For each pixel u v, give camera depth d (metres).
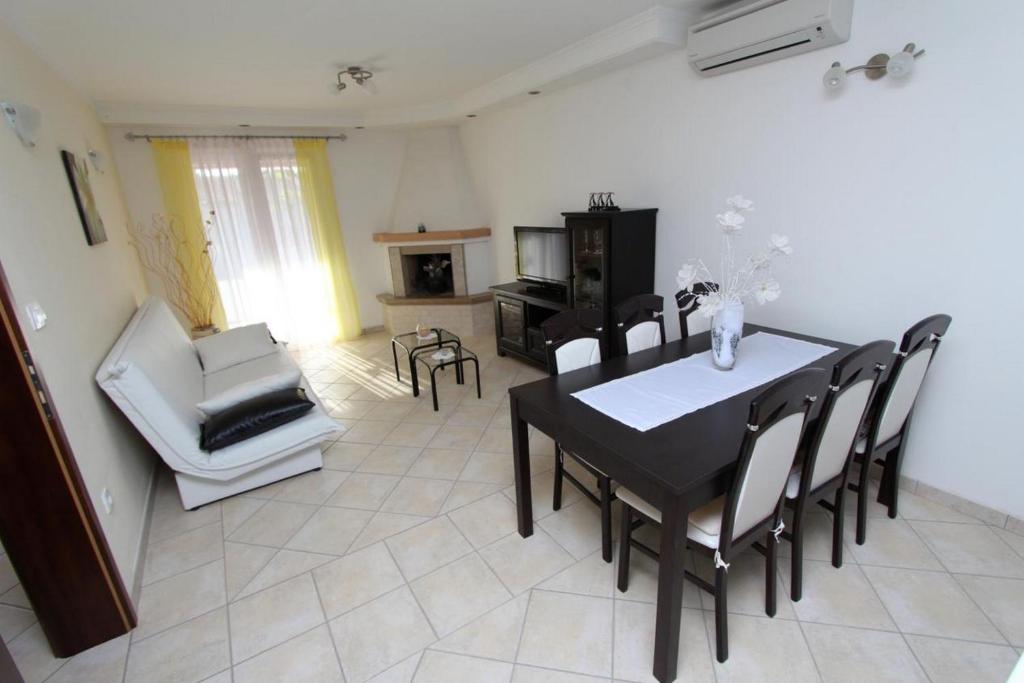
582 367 2.38
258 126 4.89
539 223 4.71
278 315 5.40
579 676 1.63
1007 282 1.98
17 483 1.59
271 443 2.70
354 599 1.99
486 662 1.70
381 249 5.93
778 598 1.88
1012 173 1.90
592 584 2.01
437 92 4.49
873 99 2.25
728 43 2.63
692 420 1.76
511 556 2.19
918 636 1.70
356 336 5.93
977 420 2.17
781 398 1.39
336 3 2.43
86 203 2.87
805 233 2.64
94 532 1.76
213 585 2.10
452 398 3.99
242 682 1.67
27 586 1.67
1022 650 1.64
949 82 2.00
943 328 1.95
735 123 2.87
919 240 2.21
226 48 2.96
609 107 3.66
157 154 4.56
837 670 1.60
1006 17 1.82
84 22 2.44
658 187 3.45
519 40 3.18
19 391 1.55
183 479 2.57
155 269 4.80
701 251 3.25
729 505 1.48
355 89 4.16
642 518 1.88
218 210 4.92
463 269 5.58
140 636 1.87
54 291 2.05
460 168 5.61
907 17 2.08
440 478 2.83
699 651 1.68
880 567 2.00
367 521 2.48
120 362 2.33
